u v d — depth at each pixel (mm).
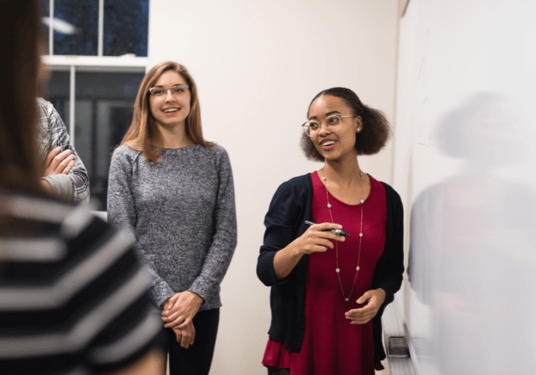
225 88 2396
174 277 1468
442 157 861
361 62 2309
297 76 2355
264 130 2383
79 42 2613
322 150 1260
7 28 305
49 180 1151
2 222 306
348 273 1213
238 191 2396
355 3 2305
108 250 350
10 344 298
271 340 1275
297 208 1269
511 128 465
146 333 354
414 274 1247
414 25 1437
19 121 314
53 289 311
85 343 319
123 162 1524
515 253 447
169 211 1481
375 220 1250
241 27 2381
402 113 1811
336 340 1209
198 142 1650
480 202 580
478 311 578
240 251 2395
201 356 1519
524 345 421
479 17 614
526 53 428
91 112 2590
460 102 715
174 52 2418
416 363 1145
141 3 2582
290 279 1249
